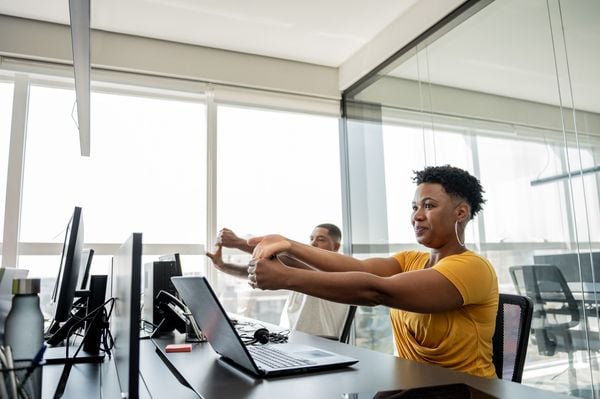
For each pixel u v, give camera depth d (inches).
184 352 51.6
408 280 45.7
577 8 76.9
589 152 73.5
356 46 140.9
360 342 136.5
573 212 75.6
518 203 86.3
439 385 35.2
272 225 141.0
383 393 33.1
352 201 149.2
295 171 147.6
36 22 120.0
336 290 43.2
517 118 87.5
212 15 121.3
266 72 145.2
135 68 128.9
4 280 39.5
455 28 106.2
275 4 117.3
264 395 32.8
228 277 131.1
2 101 119.1
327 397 32.2
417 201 56.8
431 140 112.4
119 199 124.6
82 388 37.8
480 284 48.5
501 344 51.5
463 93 102.4
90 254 74.9
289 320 105.9
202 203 133.6
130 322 27.7
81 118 85.9
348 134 152.8
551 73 81.0
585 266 73.3
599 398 70.2
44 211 117.5
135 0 113.0
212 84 138.7
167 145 133.0
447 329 50.2
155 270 70.3
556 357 77.4
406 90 123.6
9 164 115.6
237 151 140.6
